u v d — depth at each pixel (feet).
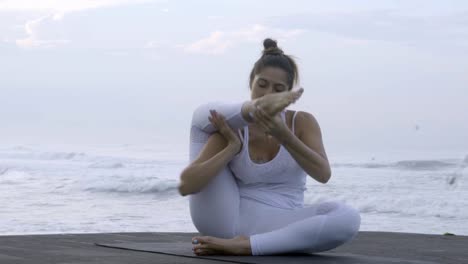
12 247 12.70
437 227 33.22
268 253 10.85
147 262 10.14
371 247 14.06
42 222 30.32
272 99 9.79
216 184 10.82
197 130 11.05
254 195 11.13
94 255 11.18
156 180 58.80
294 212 11.01
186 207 40.83
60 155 142.41
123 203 44.37
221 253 10.86
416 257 12.14
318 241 10.78
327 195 56.03
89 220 31.63
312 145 10.94
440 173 76.74
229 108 10.47
